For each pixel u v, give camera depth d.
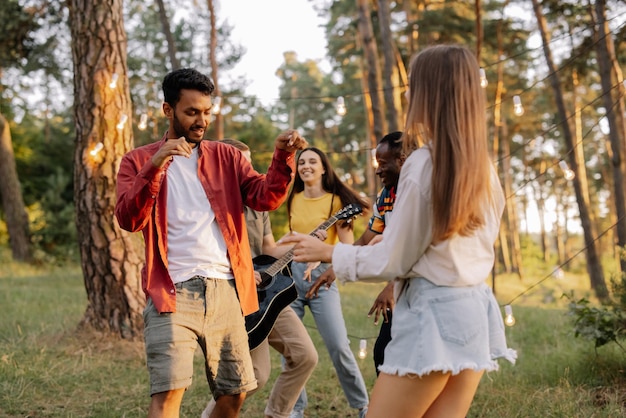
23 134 24.67
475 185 2.24
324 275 4.04
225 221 3.03
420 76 2.32
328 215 4.68
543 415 4.41
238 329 3.06
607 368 5.27
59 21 15.86
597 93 29.22
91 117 6.73
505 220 38.12
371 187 26.16
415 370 2.24
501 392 4.95
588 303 5.39
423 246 2.28
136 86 24.77
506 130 31.61
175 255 2.94
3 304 9.60
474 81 2.30
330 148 42.53
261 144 23.00
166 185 2.96
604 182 38.09
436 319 2.26
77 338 6.59
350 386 4.42
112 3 6.84
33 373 5.34
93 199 6.70
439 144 2.24
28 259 19.31
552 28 20.19
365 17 15.01
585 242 17.06
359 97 33.41
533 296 17.41
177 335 2.84
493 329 2.37
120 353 6.36
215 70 17.61
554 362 5.77
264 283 3.86
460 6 22.28
